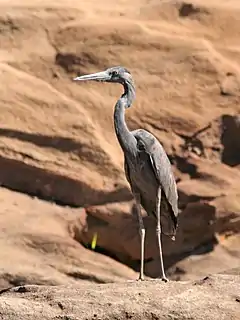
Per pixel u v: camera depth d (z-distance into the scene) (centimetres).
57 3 3162
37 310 1614
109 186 2864
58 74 3022
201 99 3009
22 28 3086
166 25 3123
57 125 2914
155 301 1631
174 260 2788
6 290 1781
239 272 2086
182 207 2809
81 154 2897
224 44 3111
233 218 2784
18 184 2894
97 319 1594
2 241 2695
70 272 2658
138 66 3027
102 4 3206
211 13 3152
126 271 2711
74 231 2822
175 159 2925
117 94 3008
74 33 3069
